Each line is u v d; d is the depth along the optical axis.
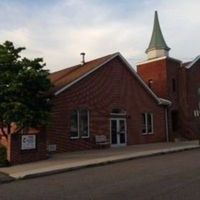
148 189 11.81
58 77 30.77
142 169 16.44
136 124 31.58
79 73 28.75
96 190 12.18
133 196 10.94
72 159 21.19
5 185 14.81
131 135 30.98
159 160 19.69
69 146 26.34
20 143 20.53
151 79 37.16
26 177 16.39
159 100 33.66
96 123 28.44
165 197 10.58
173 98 36.19
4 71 21.34
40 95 21.95
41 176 16.70
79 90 27.52
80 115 27.47
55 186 13.57
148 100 33.03
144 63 37.94
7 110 20.47
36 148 21.27
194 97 37.66
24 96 21.28
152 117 33.16
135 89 31.98
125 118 30.72
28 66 21.84
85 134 27.61
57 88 26.33
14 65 21.59
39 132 21.98
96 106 28.61
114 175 15.21
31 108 21.38
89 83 28.28
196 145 28.14
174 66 36.94
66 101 26.53
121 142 30.12
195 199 10.23
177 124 36.53
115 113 30.08
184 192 11.11
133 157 21.30
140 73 38.19
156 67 36.81
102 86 29.23
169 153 23.69
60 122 25.95
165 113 34.53
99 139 28.23
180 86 36.88
